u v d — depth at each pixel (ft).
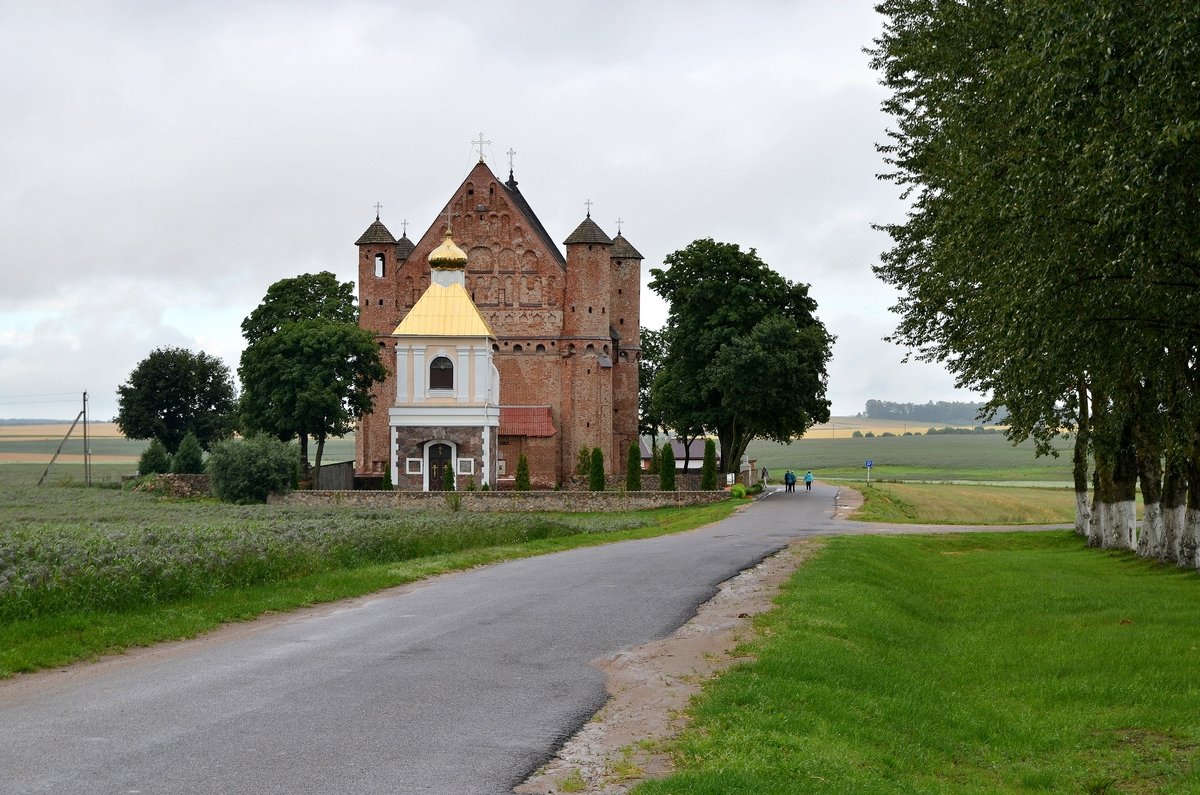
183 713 44.04
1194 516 104.42
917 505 260.83
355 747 39.17
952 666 63.21
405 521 139.44
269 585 84.74
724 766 37.45
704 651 58.85
